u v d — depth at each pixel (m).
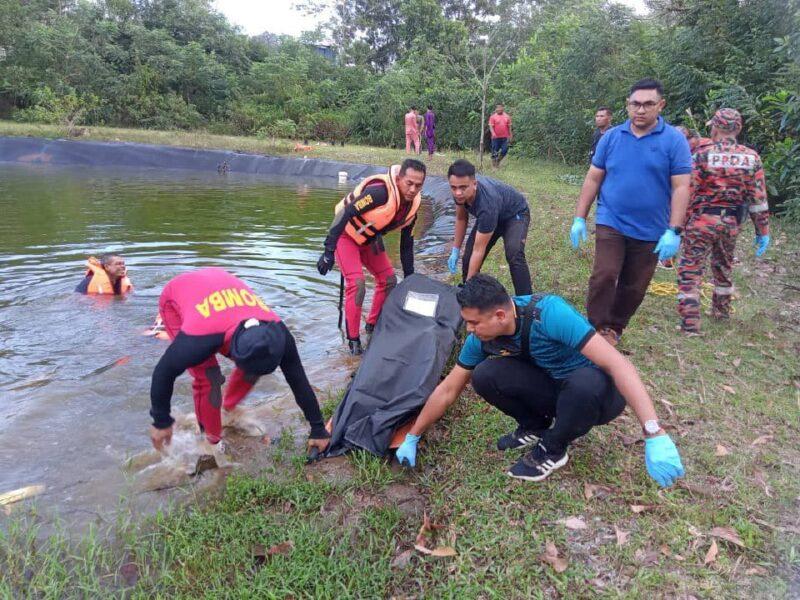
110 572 2.89
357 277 5.43
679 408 4.13
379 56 39.53
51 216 12.01
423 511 3.31
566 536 3.00
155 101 30.84
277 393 4.82
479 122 24.44
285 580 2.78
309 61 34.38
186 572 2.88
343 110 31.61
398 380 4.14
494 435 3.90
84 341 5.83
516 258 5.40
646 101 4.39
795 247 8.45
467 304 2.91
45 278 7.78
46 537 3.12
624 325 5.03
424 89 27.31
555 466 3.38
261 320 3.21
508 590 2.72
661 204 4.57
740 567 2.77
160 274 8.01
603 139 4.73
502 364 3.39
